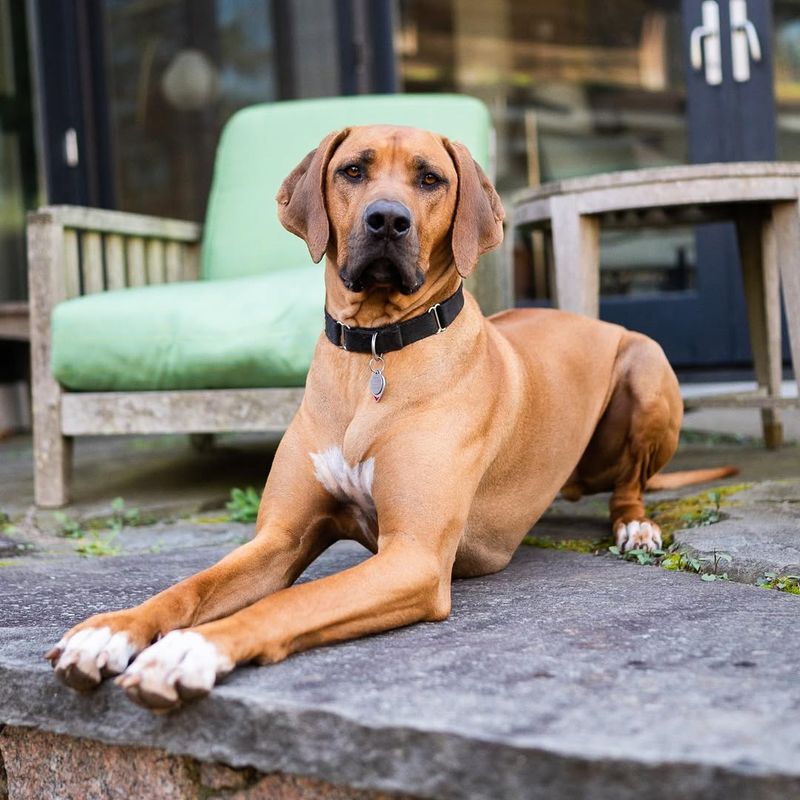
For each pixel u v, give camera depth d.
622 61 5.87
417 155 2.13
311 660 1.67
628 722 1.34
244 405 3.34
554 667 1.58
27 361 5.98
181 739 1.55
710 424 4.89
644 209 3.73
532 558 2.53
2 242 6.93
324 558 2.56
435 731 1.35
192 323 3.34
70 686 1.63
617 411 2.84
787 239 3.42
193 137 6.51
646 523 2.59
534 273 5.92
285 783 1.53
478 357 2.20
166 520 3.30
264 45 6.26
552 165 6.18
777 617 1.84
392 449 2.04
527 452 2.41
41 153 6.81
